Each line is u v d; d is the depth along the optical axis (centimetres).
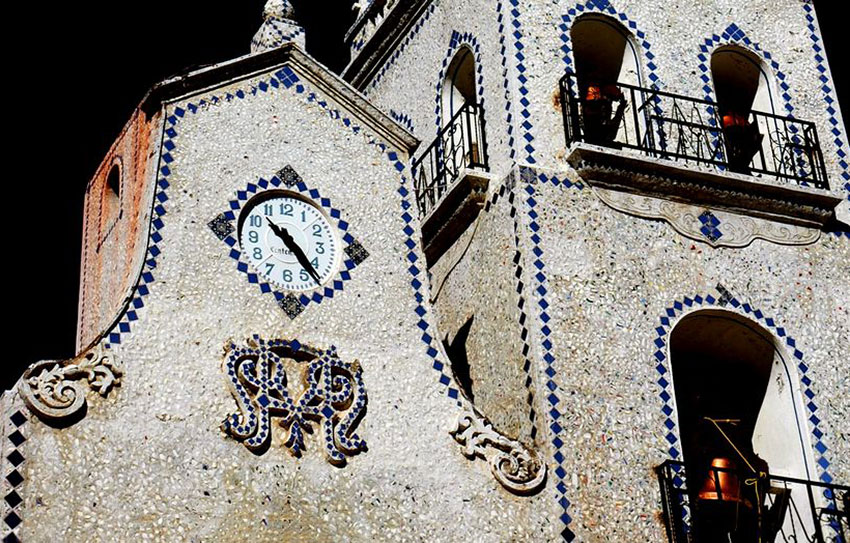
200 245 1570
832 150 1912
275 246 1602
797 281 1788
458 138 1950
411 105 2045
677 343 1786
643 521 1590
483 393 1706
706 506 1627
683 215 1778
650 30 1908
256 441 1491
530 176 1742
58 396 1442
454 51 1959
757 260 1784
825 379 1742
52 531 1394
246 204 1608
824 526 1662
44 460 1417
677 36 1917
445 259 1842
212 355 1520
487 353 1719
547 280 1688
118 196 1723
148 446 1456
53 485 1411
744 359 1786
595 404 1636
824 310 1783
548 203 1731
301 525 1474
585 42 1919
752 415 1777
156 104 1636
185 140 1619
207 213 1588
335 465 1512
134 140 1684
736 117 1873
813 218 1822
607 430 1625
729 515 1623
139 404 1472
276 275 1587
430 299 1639
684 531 1595
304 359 1555
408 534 1503
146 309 1519
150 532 1423
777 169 1875
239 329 1543
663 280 1733
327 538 1477
